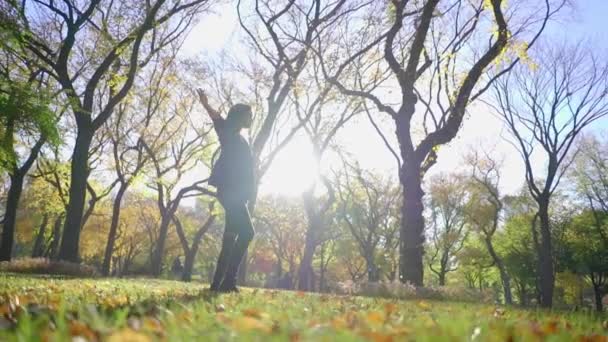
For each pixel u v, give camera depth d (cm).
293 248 5828
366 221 4828
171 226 5984
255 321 212
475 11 2298
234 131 714
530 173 3306
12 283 714
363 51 2284
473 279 6925
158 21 2081
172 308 353
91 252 5888
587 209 5119
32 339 167
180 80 3178
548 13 2112
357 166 3819
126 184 3269
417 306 548
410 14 1973
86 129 2086
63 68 2070
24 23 1535
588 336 292
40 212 4631
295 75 2130
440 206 5238
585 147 4444
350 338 186
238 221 711
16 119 1528
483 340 213
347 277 6669
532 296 6638
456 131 1759
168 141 3544
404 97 1805
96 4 2119
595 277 5612
